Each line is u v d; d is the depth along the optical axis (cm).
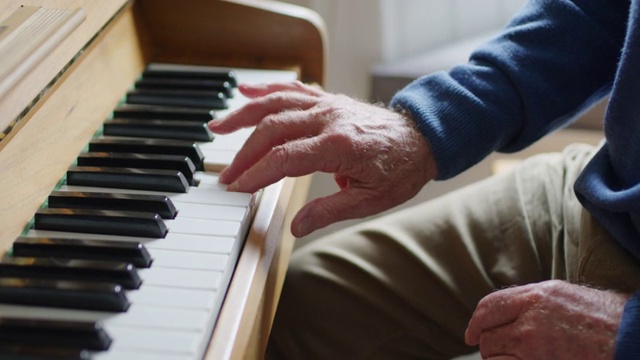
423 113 90
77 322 60
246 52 113
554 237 97
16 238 72
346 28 156
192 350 60
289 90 94
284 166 80
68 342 59
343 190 86
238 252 75
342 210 84
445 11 167
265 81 106
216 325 65
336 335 97
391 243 102
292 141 82
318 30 111
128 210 76
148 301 65
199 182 84
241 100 103
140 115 96
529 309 75
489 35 174
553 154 112
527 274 97
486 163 169
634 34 79
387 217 109
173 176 81
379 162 84
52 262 67
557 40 96
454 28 171
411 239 103
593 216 86
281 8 111
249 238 77
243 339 64
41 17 79
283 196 86
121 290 63
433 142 89
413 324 98
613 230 81
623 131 81
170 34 113
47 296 63
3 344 59
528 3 102
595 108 158
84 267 66
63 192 79
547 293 75
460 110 92
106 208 77
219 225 75
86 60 92
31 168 77
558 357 73
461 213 105
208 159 89
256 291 70
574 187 86
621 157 83
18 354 57
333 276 100
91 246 70
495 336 77
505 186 107
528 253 98
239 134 95
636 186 77
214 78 106
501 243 100
